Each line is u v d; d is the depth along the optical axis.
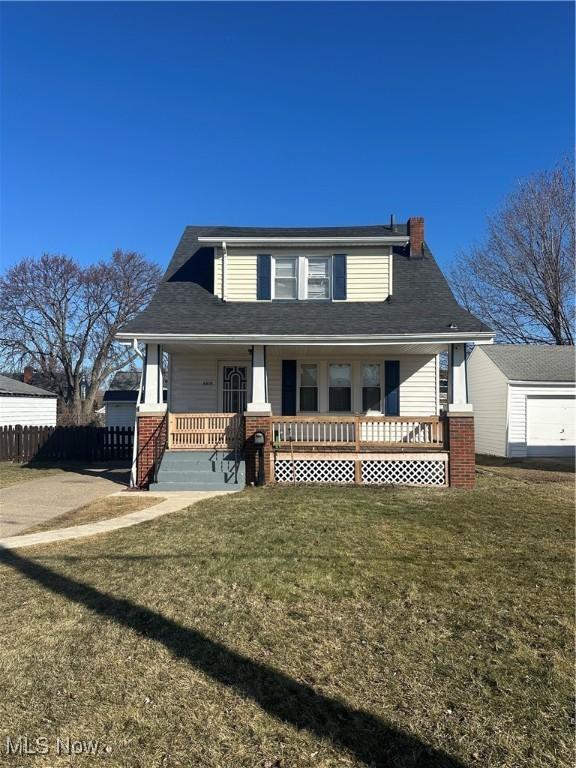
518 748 2.75
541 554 6.11
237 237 13.57
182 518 8.03
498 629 4.12
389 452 11.44
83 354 42.91
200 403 14.28
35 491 11.16
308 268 13.98
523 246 28.30
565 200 26.95
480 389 21.62
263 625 4.17
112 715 3.00
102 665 3.54
